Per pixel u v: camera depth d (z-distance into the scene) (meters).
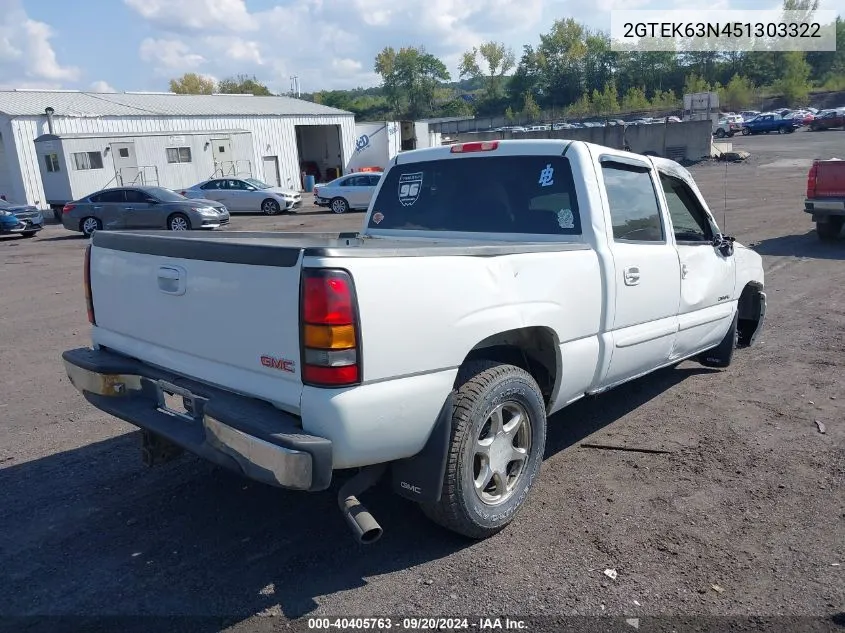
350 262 2.87
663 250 4.71
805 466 4.38
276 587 3.23
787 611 3.01
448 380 3.24
